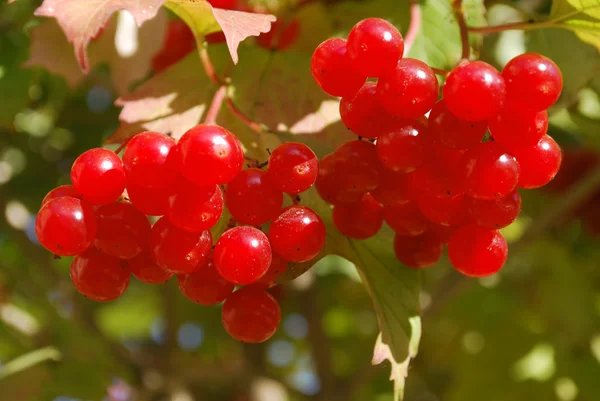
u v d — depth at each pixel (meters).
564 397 0.40
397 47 0.20
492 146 0.20
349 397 0.40
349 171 0.21
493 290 0.46
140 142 0.20
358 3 0.26
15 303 0.45
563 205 0.33
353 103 0.20
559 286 0.42
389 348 0.22
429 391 0.55
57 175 0.37
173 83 0.23
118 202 0.21
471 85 0.19
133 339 0.64
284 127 0.23
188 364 0.54
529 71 0.20
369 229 0.22
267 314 0.21
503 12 0.30
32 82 0.29
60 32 0.27
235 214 0.21
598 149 0.31
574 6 0.22
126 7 0.20
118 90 0.27
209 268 0.21
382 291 0.23
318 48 0.21
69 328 0.39
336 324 0.56
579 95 0.27
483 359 0.42
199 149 0.19
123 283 0.21
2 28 0.29
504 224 0.21
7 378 0.36
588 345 0.41
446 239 0.22
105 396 0.39
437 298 0.36
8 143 0.36
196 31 0.22
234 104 0.23
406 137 0.20
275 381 0.46
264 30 0.21
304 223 0.20
